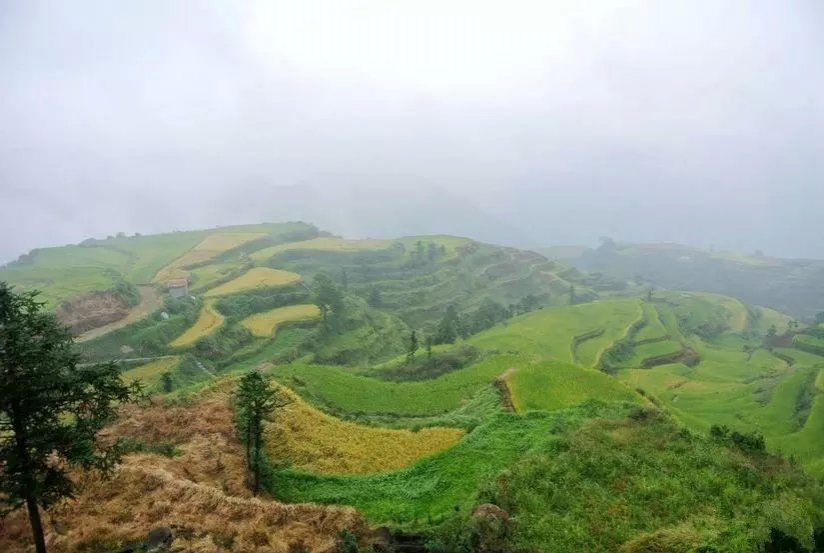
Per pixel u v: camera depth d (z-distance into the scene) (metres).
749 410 90.12
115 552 24.53
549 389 54.47
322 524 28.42
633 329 153.88
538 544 27.09
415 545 27.92
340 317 131.88
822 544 23.67
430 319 190.88
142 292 140.00
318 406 53.44
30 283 128.75
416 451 43.75
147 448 39.69
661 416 42.91
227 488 34.66
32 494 17.83
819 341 161.88
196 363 97.75
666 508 30.16
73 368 18.73
